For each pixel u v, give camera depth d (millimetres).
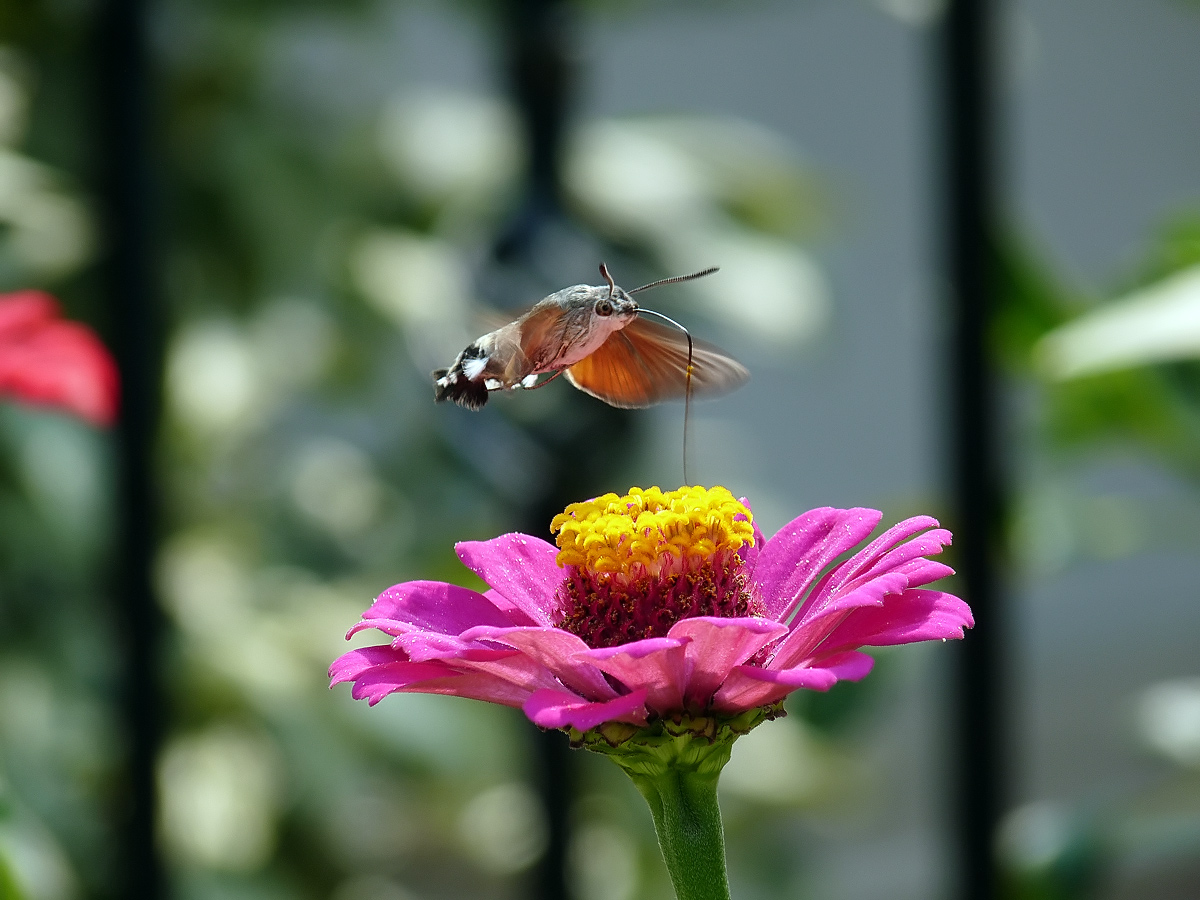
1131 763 1917
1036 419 871
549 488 772
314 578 1170
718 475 1352
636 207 1008
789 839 1201
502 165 1153
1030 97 2086
